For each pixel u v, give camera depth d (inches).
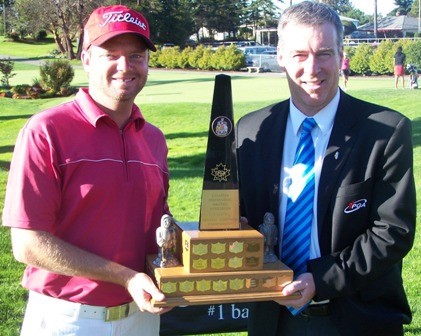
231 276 91.8
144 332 106.3
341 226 99.0
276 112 109.6
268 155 106.7
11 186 95.3
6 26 2605.8
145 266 103.0
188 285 90.6
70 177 96.5
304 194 102.1
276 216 104.7
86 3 1865.2
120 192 99.2
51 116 96.7
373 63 1230.9
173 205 294.4
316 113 102.4
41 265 94.6
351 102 103.8
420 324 166.1
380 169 98.6
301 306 96.2
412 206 97.8
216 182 96.8
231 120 97.2
